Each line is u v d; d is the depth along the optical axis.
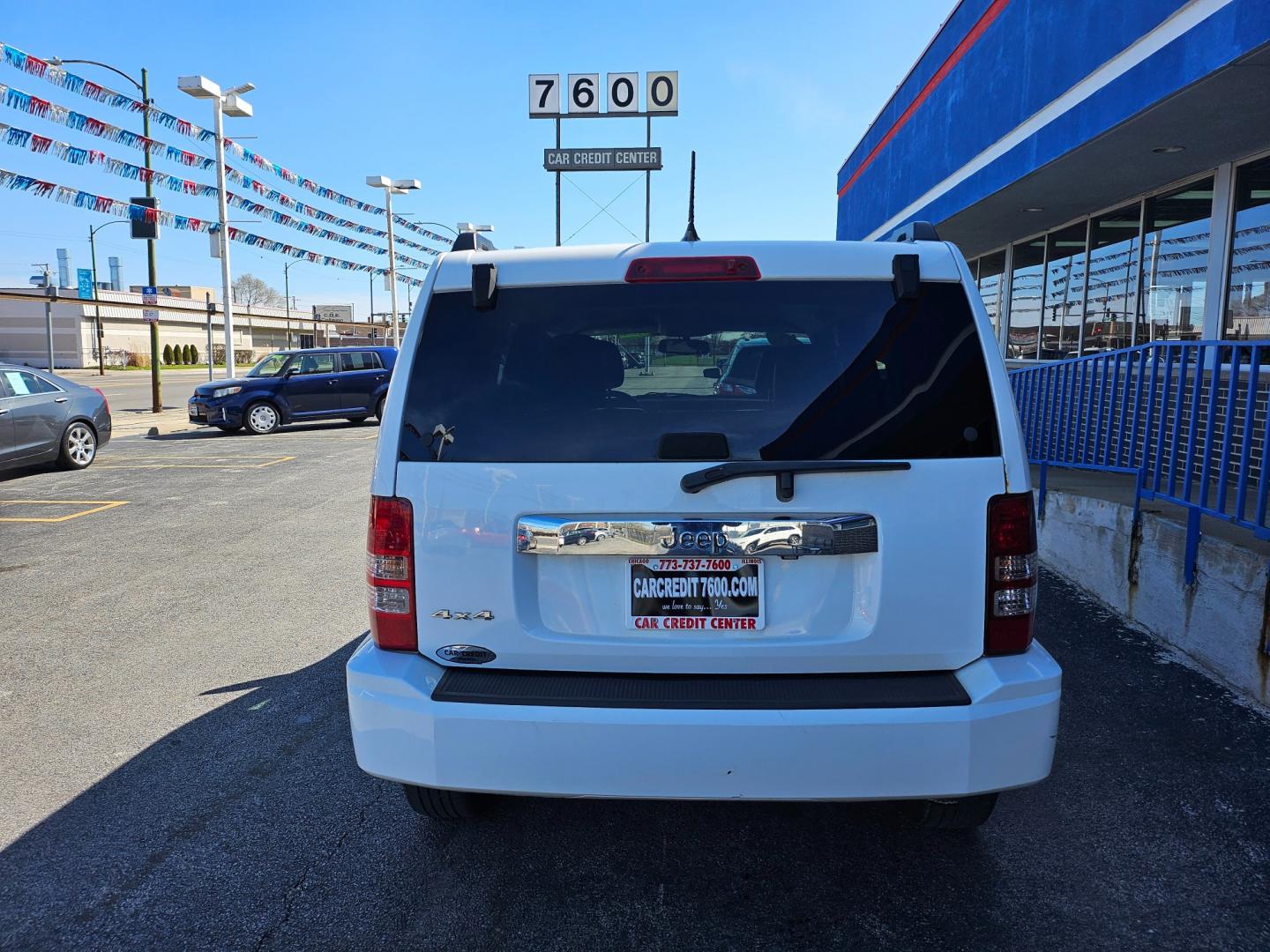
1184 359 4.73
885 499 2.40
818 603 2.45
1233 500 5.45
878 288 2.56
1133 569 5.20
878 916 2.64
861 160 17.00
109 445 16.38
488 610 2.48
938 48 11.66
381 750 2.46
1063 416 6.50
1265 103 6.40
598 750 2.35
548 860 2.96
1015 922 2.60
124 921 2.66
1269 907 2.65
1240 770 3.46
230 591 6.29
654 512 2.43
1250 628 4.12
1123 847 2.97
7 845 3.08
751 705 2.34
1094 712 3.97
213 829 3.17
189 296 94.62
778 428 2.45
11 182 15.32
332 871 2.91
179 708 4.25
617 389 2.51
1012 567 2.43
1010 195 9.75
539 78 31.00
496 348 2.58
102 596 6.20
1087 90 7.40
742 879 2.84
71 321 68.19
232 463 13.49
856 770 2.32
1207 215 8.36
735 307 2.54
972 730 2.31
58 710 4.24
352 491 10.67
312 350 19.34
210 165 20.84
